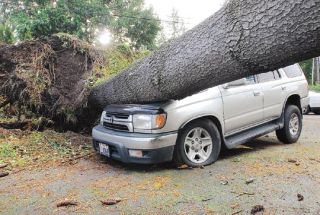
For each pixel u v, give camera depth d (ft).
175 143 15.58
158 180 14.57
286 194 12.69
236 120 18.25
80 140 21.62
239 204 11.86
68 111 22.58
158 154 15.05
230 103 17.87
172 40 12.94
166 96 14.58
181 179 14.62
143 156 15.14
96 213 11.41
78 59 23.00
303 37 7.57
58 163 17.37
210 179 14.53
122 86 16.60
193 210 11.46
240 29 8.82
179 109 15.58
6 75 22.65
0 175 15.43
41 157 18.26
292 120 22.04
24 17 63.41
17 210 11.82
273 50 8.29
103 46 24.70
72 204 12.10
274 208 11.46
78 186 14.05
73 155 18.76
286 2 7.61
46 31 64.23
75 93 21.99
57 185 14.20
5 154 18.37
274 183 13.88
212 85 11.85
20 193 13.39
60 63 22.93
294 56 8.19
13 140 21.21
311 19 7.24
